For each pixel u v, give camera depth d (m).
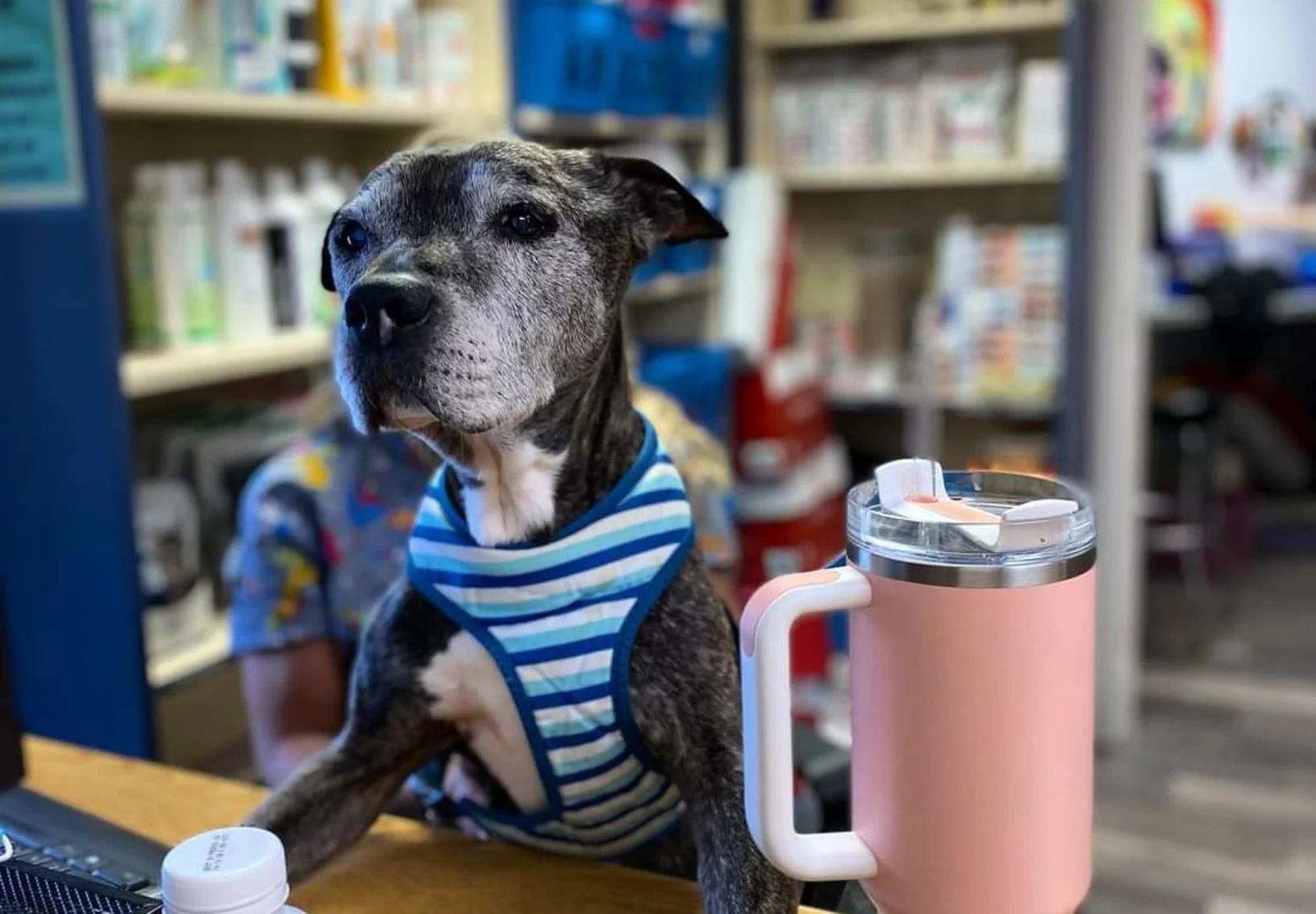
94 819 0.89
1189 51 4.91
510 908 0.80
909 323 3.54
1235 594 4.10
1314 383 5.08
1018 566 0.58
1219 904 2.31
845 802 1.20
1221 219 5.07
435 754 0.86
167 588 1.88
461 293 0.73
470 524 0.79
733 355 3.08
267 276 2.02
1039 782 0.60
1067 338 2.82
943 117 3.26
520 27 2.45
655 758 0.79
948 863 0.61
